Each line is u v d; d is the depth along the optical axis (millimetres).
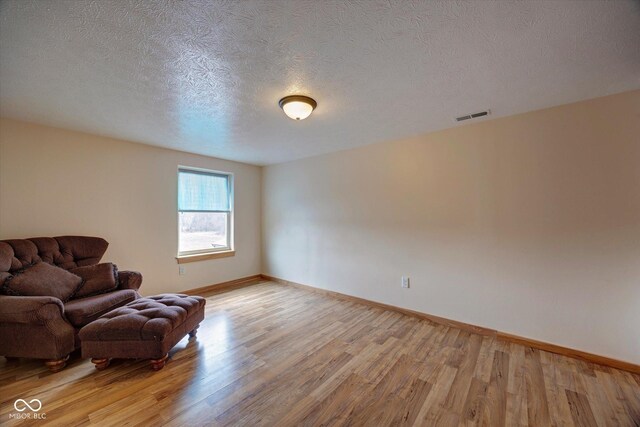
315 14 1298
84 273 2582
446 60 1694
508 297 2605
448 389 1875
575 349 2285
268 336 2672
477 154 2779
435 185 3057
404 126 2891
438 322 3029
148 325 2055
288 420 1588
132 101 2244
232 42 1504
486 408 1693
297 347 2455
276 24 1363
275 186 4855
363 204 3678
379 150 3510
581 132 2268
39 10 1251
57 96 2143
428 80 1939
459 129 2891
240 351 2375
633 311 2076
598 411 1667
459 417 1619
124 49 1557
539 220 2449
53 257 2584
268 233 4977
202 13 1284
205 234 4332
